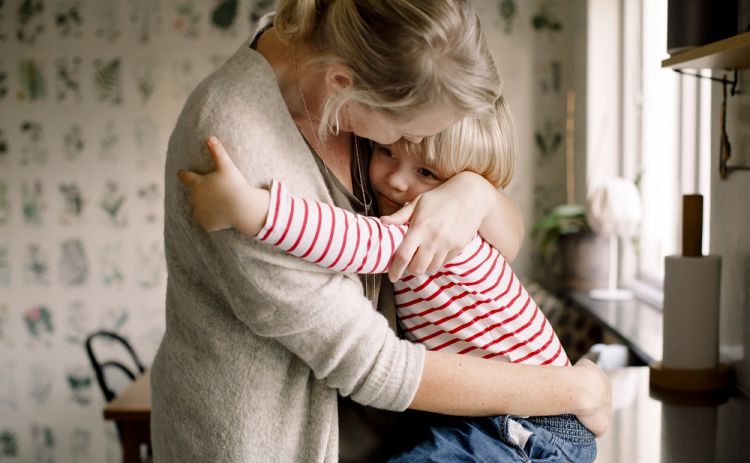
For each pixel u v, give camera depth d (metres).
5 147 3.42
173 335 0.95
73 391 3.52
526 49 3.36
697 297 1.55
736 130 1.61
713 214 1.74
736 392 1.54
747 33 1.18
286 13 0.83
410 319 1.03
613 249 2.84
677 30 1.48
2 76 3.39
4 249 3.46
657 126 2.95
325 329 0.83
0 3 3.36
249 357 0.89
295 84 0.88
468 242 0.92
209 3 3.36
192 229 0.86
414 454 0.96
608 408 1.04
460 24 0.76
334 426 0.92
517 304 1.03
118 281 3.47
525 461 0.96
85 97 3.40
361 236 0.83
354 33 0.76
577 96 3.24
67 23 3.37
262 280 0.81
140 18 3.37
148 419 2.20
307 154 0.86
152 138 3.41
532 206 3.42
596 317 2.48
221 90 0.83
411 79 0.75
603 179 2.73
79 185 3.44
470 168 0.99
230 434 0.89
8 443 3.54
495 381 0.89
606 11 3.03
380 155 1.01
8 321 3.49
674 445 1.23
